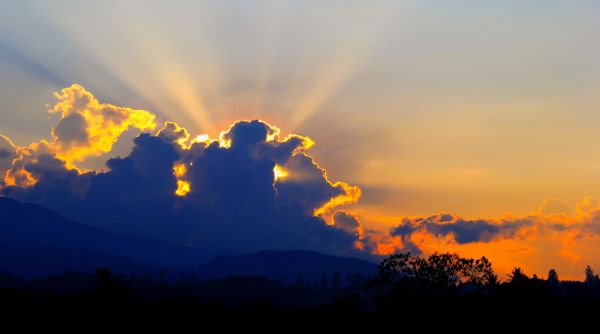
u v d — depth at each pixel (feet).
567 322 230.07
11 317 252.42
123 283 294.46
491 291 252.42
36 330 245.04
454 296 260.21
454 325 240.94
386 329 259.19
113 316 268.41
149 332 266.16
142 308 283.79
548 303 235.81
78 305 273.33
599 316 233.76
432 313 249.14
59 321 255.91
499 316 234.79
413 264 288.10
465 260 282.56
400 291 273.75
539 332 228.02
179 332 273.54
